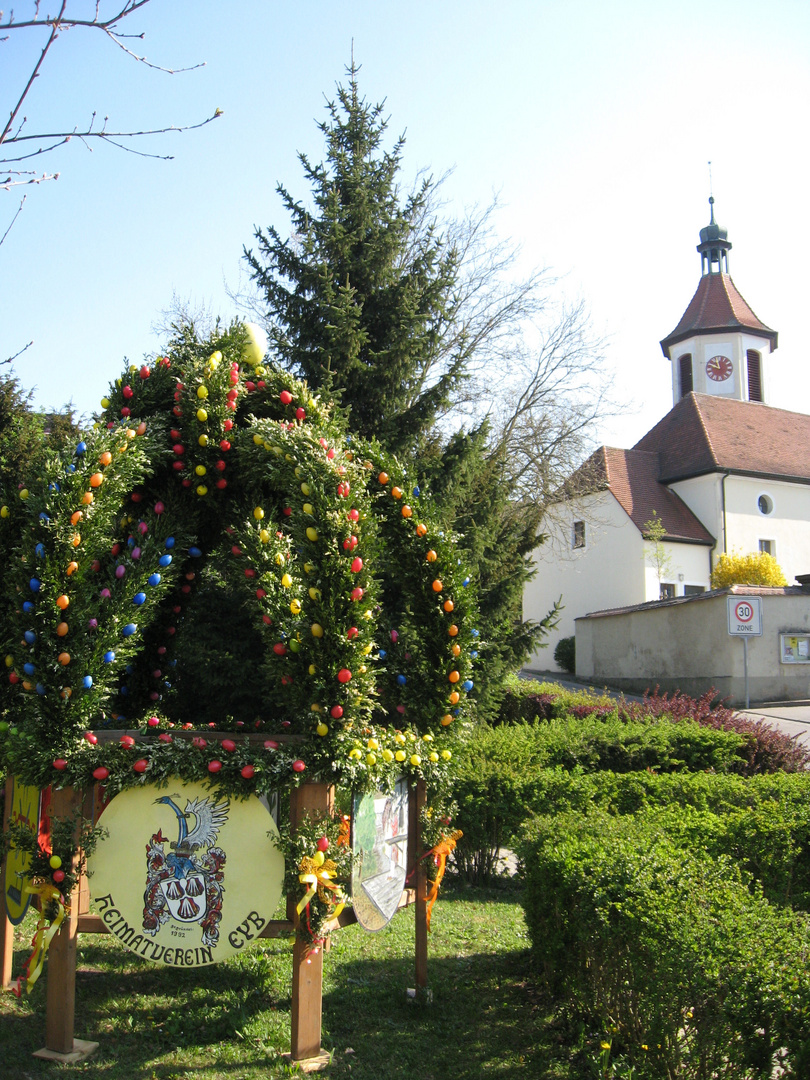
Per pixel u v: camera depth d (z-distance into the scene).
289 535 4.50
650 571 29.47
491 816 6.98
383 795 4.17
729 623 17.62
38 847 3.62
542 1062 3.75
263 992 4.45
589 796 6.91
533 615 33.59
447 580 4.72
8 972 4.41
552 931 4.27
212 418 4.36
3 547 4.23
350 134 13.82
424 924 4.48
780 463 32.59
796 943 3.15
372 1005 4.35
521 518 19.61
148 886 3.65
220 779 3.62
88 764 3.60
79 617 3.65
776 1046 2.84
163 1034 3.92
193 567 5.00
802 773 7.73
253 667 8.77
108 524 3.79
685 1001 3.14
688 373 38.84
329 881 3.61
